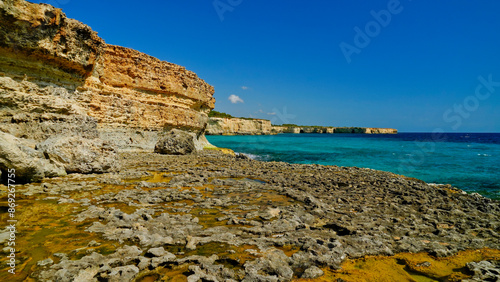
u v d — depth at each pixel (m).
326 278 5.55
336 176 19.48
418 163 34.25
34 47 19.16
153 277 5.28
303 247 6.75
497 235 8.34
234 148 58.53
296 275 5.61
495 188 19.89
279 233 7.80
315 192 13.56
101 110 27.45
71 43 21.91
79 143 15.23
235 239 7.09
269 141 86.81
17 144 12.94
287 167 23.69
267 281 5.15
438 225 9.29
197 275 5.21
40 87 20.19
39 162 13.06
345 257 6.40
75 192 11.26
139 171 16.61
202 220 8.70
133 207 9.55
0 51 17.88
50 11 19.52
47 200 9.79
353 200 12.16
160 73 36.44
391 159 38.34
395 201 12.42
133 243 6.59
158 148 29.89
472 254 7.00
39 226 7.40
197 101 44.84
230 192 13.00
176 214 9.07
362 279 5.55
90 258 5.61
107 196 10.56
